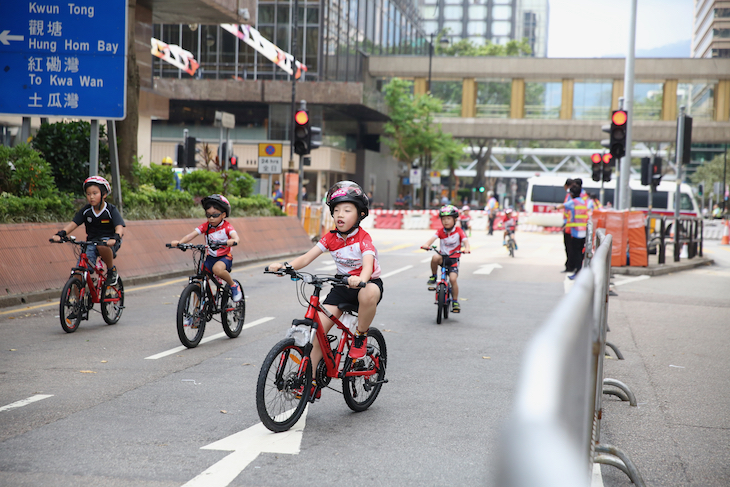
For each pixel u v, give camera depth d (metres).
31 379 7.20
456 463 4.95
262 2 50.09
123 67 15.02
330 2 51.09
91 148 15.41
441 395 6.86
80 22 15.00
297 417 5.80
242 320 9.84
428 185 57.12
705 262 24.38
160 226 18.20
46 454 4.99
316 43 50.12
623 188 21.20
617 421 6.18
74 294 9.88
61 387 6.89
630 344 9.77
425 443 5.39
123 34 15.01
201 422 5.84
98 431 5.54
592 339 2.93
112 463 4.83
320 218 31.08
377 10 62.97
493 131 61.69
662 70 59.06
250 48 50.72
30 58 15.02
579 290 2.21
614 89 59.97
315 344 5.91
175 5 27.06
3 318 10.84
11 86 15.04
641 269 19.78
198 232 9.37
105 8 14.98
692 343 9.87
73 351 8.62
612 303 13.96
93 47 15.02
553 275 18.92
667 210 47.12
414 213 45.53
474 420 6.02
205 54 50.97
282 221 25.28
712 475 4.87
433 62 61.56
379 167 64.38
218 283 9.39
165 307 12.48
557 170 95.62
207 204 9.20
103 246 10.15
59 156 18.11
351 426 5.84
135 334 9.86
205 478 4.59
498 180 100.06
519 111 61.28
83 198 17.58
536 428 0.91
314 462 4.93
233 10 27.75
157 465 4.81
